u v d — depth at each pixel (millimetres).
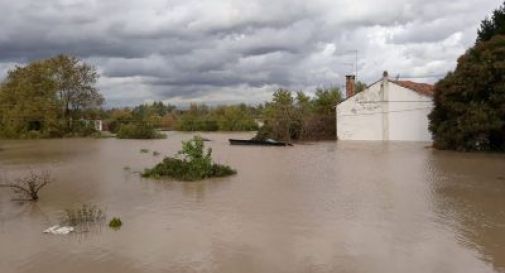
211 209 17125
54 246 13086
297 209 16875
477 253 11992
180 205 17922
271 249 12523
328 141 50219
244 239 13406
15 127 66938
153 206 17859
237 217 15859
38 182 23844
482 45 35656
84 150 45594
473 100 35281
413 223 14750
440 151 36094
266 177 24531
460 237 13273
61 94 72312
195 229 14492
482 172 24891
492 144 35812
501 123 33625
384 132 48219
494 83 34344
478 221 14906
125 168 29438
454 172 25016
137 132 66062
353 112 49906
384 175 24438
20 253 12578
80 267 11523
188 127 91562
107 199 19406
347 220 15219
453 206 16938
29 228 15031
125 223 15359
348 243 12891
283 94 56844
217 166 25688
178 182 23453
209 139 61656
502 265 11188
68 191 21422
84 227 14953
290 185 21906
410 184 21531
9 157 38969
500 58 34281
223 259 11875
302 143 48969
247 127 91062
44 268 11508
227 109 97125
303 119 54625
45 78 70625
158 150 44906
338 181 22812
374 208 16828
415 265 11250
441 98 36688
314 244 12852
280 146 45875
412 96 46500
